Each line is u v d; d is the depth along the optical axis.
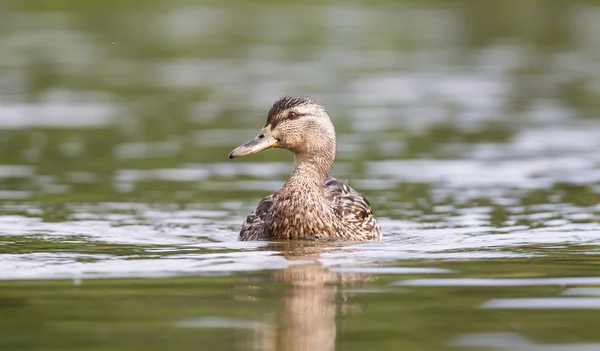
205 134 21.94
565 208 15.77
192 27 37.53
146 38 35.53
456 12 40.78
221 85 27.98
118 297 10.14
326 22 38.78
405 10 41.50
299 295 10.23
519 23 38.38
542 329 9.01
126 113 24.44
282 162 19.84
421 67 30.64
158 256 12.27
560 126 22.86
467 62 31.50
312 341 8.73
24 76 29.36
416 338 8.80
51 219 14.97
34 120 23.67
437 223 14.91
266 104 25.33
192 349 8.54
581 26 37.59
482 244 13.10
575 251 12.50
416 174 18.52
